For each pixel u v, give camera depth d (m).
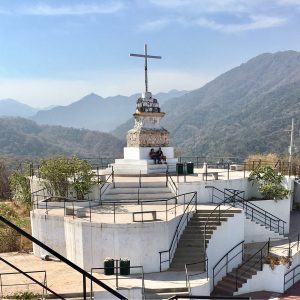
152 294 15.76
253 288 19.78
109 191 24.44
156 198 24.00
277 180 26.33
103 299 15.34
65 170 24.23
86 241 18.88
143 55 30.33
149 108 30.80
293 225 27.61
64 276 17.67
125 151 31.03
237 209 21.98
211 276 19.53
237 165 33.25
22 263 19.95
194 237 20.05
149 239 18.36
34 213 21.56
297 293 19.48
